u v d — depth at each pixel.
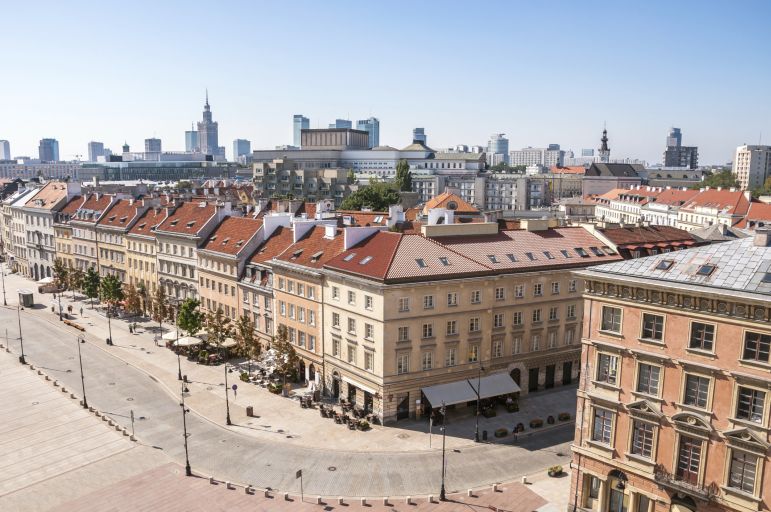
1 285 161.25
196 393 83.19
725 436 44.34
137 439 69.31
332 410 75.00
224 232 110.94
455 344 75.62
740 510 44.06
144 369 92.88
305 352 85.69
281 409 77.62
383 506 56.19
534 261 82.75
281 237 100.31
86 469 62.66
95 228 143.62
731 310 43.75
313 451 66.44
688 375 46.53
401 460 64.38
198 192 199.88
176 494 58.06
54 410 76.94
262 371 88.69
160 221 127.94
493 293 77.56
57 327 117.62
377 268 73.19
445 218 92.75
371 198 197.00
